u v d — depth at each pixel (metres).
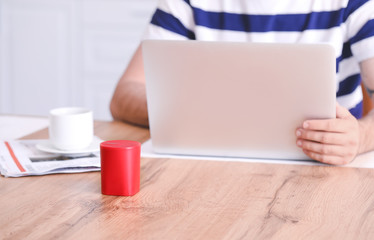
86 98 3.57
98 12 3.43
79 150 1.14
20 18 3.57
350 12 1.58
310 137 1.13
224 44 1.09
